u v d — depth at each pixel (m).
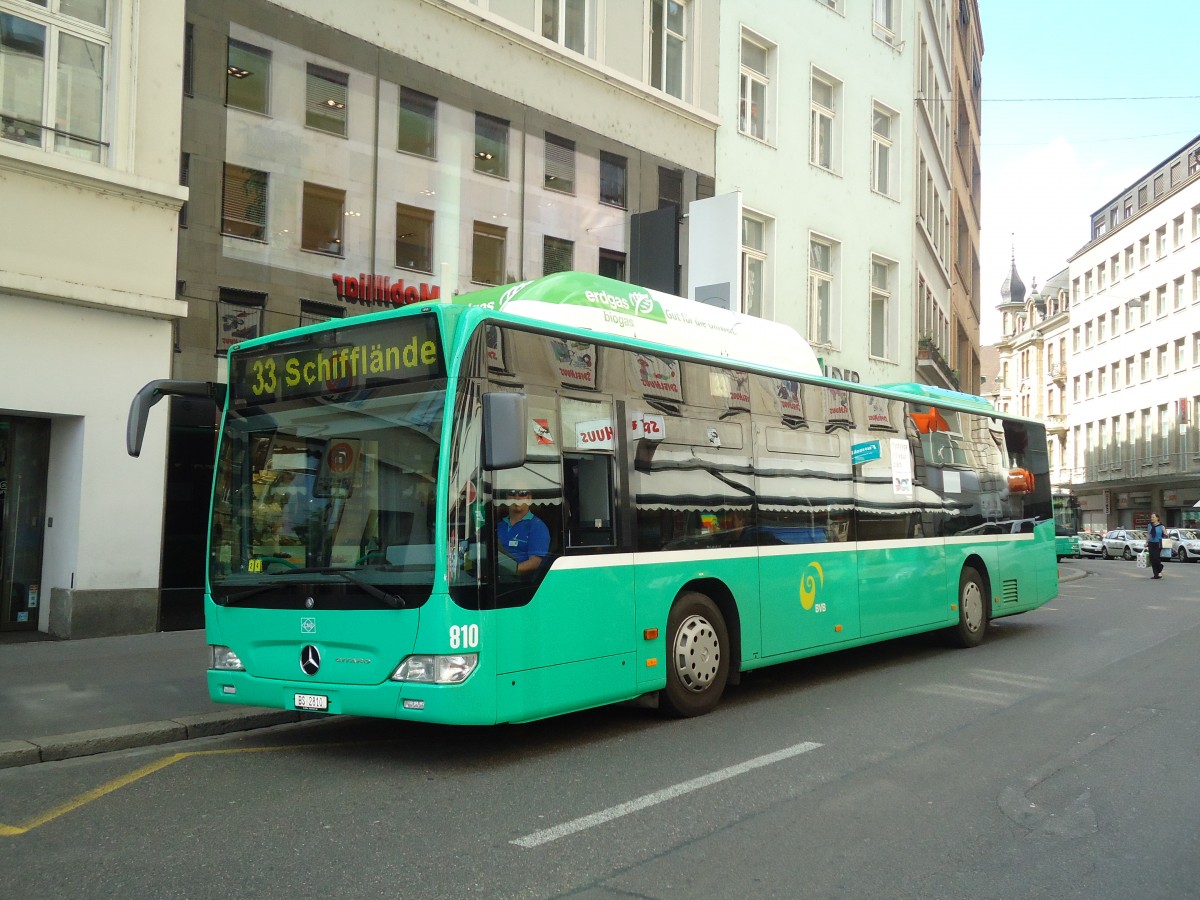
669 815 5.64
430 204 16.02
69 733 7.46
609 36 19.25
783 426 9.71
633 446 7.89
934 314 34.34
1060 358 83.88
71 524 11.97
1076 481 79.44
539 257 17.77
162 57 12.70
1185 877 4.73
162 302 12.41
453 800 5.99
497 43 17.08
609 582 7.48
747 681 10.30
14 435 12.30
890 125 28.36
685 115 20.88
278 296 13.98
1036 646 12.92
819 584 9.92
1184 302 63.66
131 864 4.94
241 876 4.74
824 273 25.30
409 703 6.42
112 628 12.06
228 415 7.60
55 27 11.89
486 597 6.52
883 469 11.25
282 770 6.83
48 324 11.59
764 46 23.55
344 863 4.90
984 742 7.43
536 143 17.75
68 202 11.73
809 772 6.58
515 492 6.82
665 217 19.02
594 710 8.78
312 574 6.90
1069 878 4.71
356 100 15.02
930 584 11.89
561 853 5.01
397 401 6.75
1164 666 11.10
